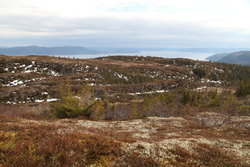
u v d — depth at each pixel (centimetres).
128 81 9481
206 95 5909
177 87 9212
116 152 866
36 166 677
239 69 15588
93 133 1238
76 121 1939
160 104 4447
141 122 2256
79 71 9450
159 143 1106
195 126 2025
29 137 923
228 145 1234
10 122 1262
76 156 782
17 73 7744
